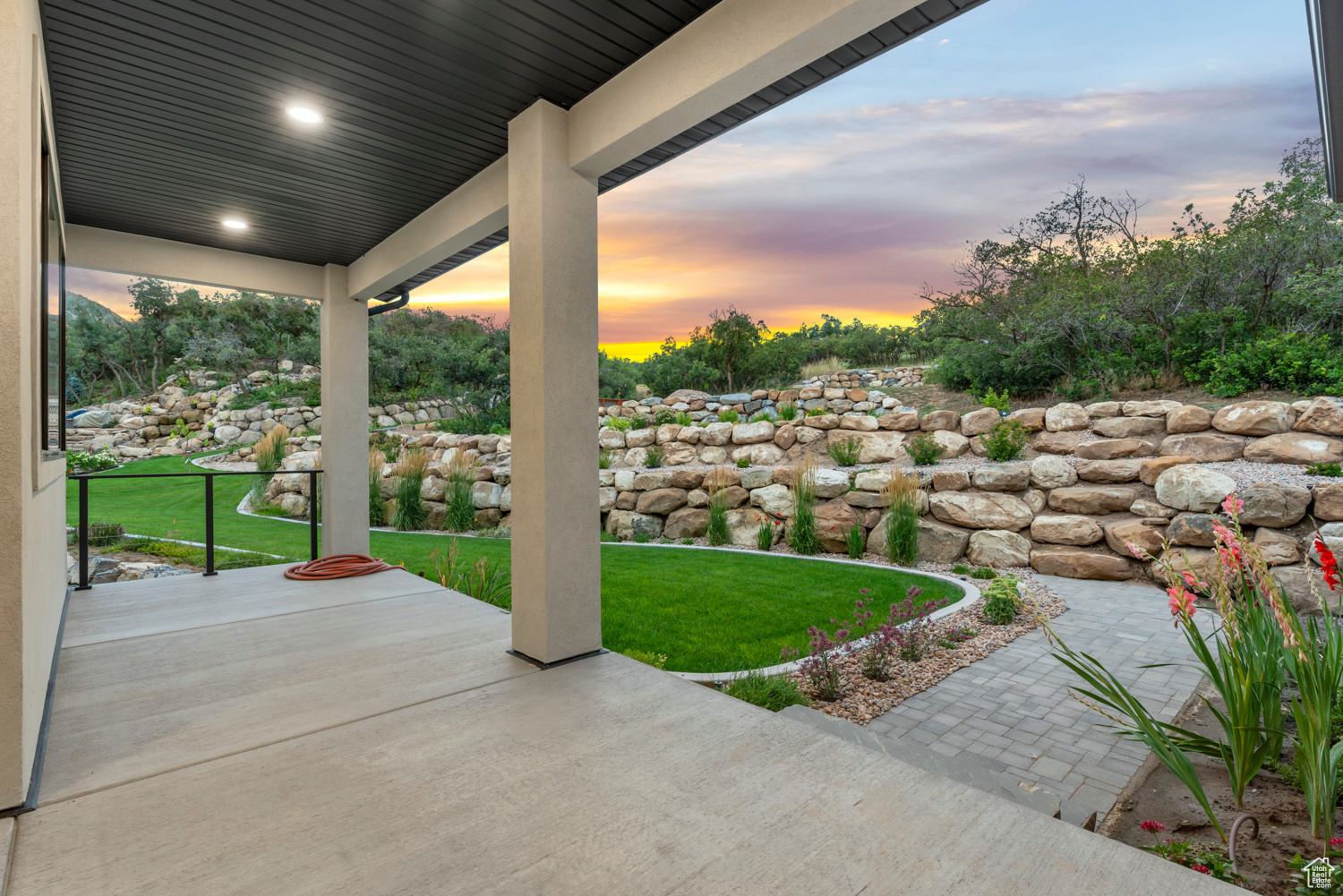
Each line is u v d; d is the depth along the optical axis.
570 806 1.99
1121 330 10.23
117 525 8.23
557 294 3.31
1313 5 2.39
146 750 2.36
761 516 8.56
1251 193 10.01
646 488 9.71
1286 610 2.31
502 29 2.78
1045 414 8.65
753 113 3.37
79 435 16.59
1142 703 3.70
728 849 1.77
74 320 18.56
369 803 2.01
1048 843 1.80
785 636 4.65
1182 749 2.53
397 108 3.43
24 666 2.00
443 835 1.83
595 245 3.51
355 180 4.34
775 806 1.99
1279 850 2.21
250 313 19.92
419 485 10.48
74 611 4.29
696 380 17.98
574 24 2.76
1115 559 6.38
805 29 2.36
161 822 1.90
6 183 1.88
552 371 3.28
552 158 3.35
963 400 11.71
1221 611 2.50
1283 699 3.33
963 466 8.25
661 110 2.91
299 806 1.99
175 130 3.62
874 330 16.80
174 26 2.70
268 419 17.55
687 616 5.14
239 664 3.29
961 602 5.57
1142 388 9.79
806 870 1.68
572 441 3.36
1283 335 8.48
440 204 4.70
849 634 4.25
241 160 4.02
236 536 8.92
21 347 1.92
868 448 9.59
